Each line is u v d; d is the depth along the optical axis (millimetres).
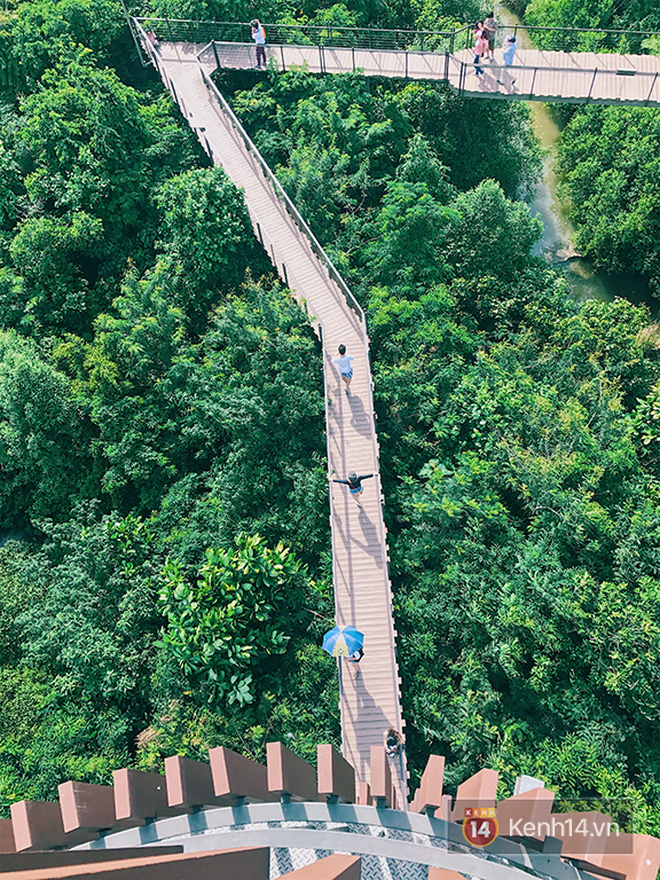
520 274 35844
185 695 25188
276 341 29953
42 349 32156
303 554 27969
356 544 25781
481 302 34250
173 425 30672
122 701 25969
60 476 30812
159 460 30141
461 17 43875
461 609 25734
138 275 34875
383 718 22984
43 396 29344
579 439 27625
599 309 33406
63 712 25016
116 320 30688
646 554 25156
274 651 25281
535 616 24453
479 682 24500
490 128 40188
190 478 30094
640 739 23516
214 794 14070
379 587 25047
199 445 31391
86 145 34656
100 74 35250
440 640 25906
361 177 35625
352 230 34406
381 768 13805
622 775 22422
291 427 29703
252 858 12336
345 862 11539
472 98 38688
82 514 29719
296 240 33000
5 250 34031
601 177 39719
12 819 11977
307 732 24250
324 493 27438
